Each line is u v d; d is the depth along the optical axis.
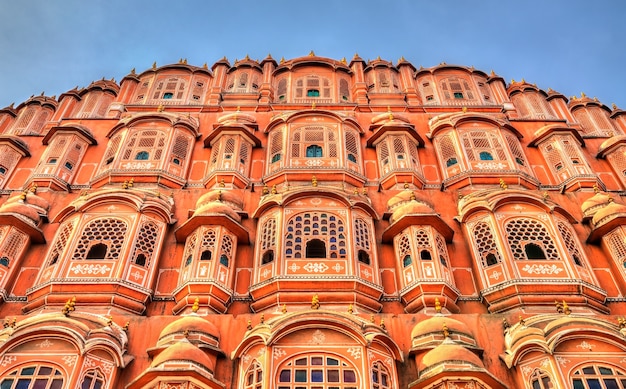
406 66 33.44
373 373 14.95
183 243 21.02
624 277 19.73
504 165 24.83
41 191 23.61
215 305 18.44
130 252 19.59
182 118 27.30
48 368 14.80
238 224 20.64
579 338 15.53
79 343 15.15
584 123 32.34
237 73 32.56
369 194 23.58
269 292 18.67
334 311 16.47
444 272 19.42
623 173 25.77
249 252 20.77
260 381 14.77
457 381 14.43
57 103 32.91
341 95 31.02
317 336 15.52
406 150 25.67
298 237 20.17
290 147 25.52
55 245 20.45
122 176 23.95
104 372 15.23
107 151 26.19
